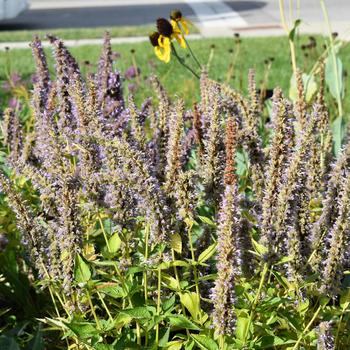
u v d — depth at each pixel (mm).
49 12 6277
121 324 776
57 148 844
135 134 918
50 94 1003
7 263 984
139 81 1908
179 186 756
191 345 758
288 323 828
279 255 790
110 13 6090
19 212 810
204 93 1057
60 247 796
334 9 5648
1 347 791
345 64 3055
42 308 967
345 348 834
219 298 704
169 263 755
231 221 693
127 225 796
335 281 778
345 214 763
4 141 1121
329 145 1049
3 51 3727
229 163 748
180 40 1327
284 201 795
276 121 814
